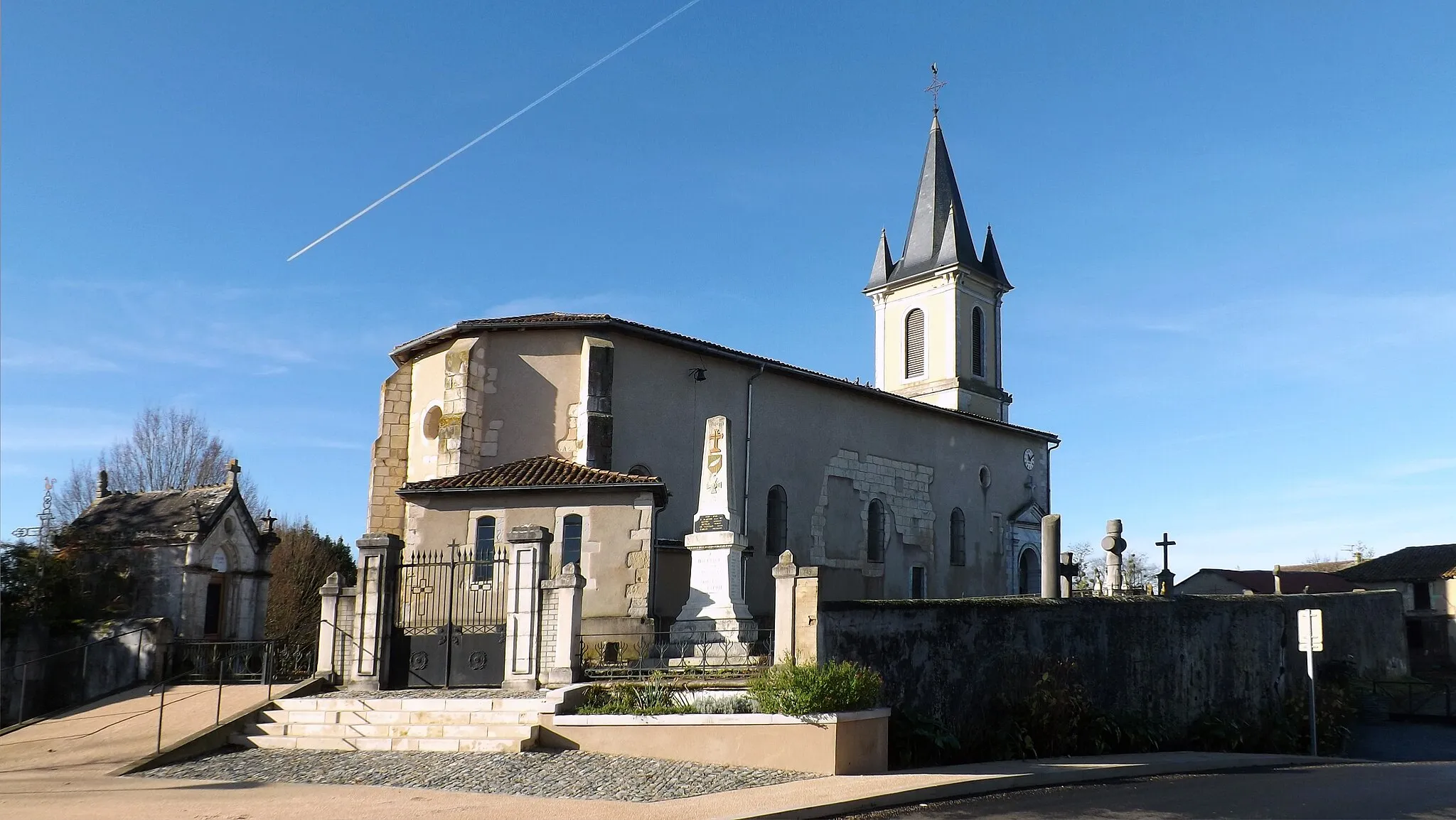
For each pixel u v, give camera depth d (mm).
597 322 26031
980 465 39656
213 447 46812
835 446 33062
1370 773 16688
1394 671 37438
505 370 26328
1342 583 52281
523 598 16562
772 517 30656
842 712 13734
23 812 11000
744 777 12977
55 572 22531
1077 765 15953
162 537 24172
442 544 22719
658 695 14898
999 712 18234
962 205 47781
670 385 27891
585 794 11992
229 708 16953
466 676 17094
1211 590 52375
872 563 33906
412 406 28125
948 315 44562
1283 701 25969
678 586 25922
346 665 17359
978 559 38719
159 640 21062
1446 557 50844
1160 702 22219
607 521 22297
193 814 10742
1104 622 21156
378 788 12430
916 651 16984
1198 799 12922
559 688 15883
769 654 18328
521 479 23156
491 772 13141
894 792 12070
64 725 18000
